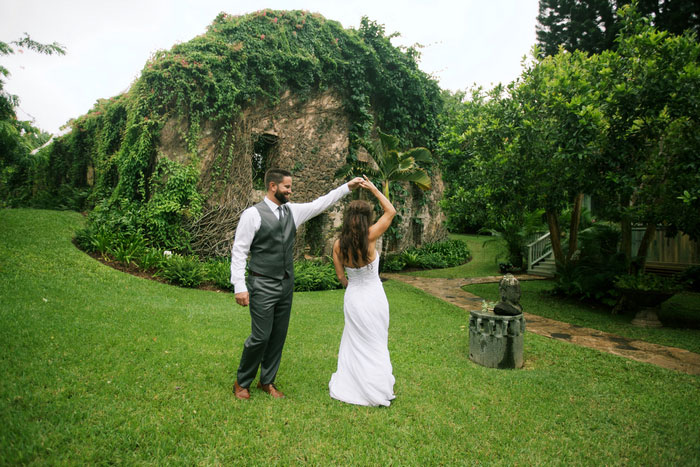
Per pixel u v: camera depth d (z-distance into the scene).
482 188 8.42
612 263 7.48
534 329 5.70
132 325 4.20
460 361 3.98
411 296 7.77
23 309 4.19
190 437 2.26
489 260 15.14
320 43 10.72
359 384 2.86
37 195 11.94
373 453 2.23
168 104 8.73
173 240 8.52
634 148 5.96
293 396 2.93
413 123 13.05
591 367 3.95
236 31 9.60
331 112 11.16
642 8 14.24
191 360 3.41
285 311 2.88
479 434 2.51
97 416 2.35
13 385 2.56
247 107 9.65
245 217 2.71
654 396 3.24
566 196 7.09
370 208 3.04
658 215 5.99
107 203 9.05
